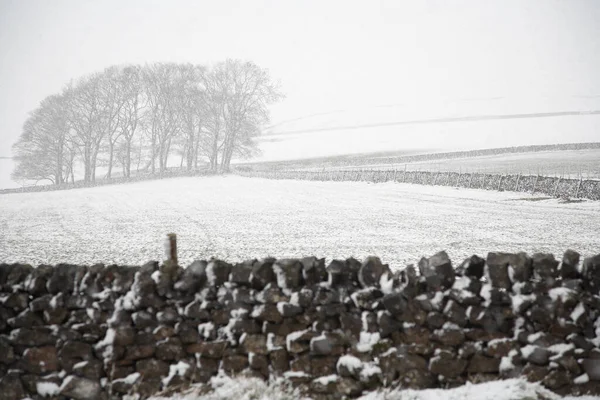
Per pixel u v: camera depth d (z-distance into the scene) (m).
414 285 5.59
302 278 5.61
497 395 5.23
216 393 5.22
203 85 94.62
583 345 5.48
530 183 35.88
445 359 5.43
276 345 5.45
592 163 67.38
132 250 16.95
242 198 39.84
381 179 52.19
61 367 5.33
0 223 26.94
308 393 5.31
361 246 17.00
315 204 33.62
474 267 5.79
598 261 5.73
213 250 16.50
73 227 24.30
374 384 5.34
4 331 5.44
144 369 5.38
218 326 5.55
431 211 28.25
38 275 5.55
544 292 5.63
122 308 5.46
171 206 34.88
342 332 5.44
